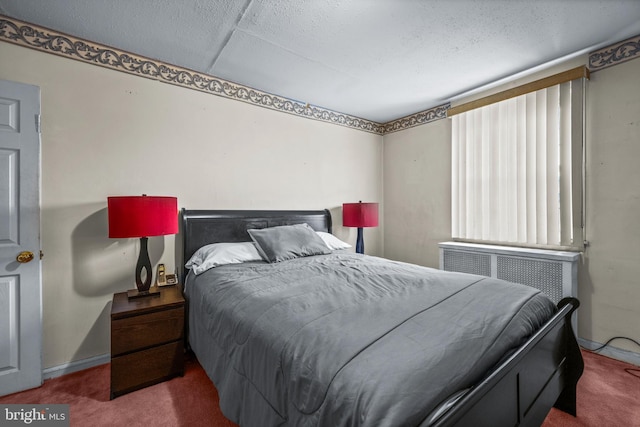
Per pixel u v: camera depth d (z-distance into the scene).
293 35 2.00
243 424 1.18
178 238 2.44
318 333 1.01
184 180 2.47
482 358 0.91
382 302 1.27
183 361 1.90
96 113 2.10
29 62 1.87
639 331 2.03
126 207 1.81
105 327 2.12
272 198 3.00
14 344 1.75
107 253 2.13
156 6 1.72
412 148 3.64
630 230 2.07
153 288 2.17
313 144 3.33
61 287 1.97
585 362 2.05
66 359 1.98
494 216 2.79
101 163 2.11
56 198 1.96
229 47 2.16
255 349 1.16
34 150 1.82
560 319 1.34
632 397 1.66
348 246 3.03
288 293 1.43
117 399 1.67
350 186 3.67
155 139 2.33
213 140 2.62
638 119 2.03
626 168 2.08
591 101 2.23
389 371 0.79
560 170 2.36
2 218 1.74
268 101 2.97
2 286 1.73
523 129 2.59
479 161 2.92
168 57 2.30
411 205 3.66
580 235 2.26
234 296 1.53
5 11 1.76
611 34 2.00
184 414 1.54
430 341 0.93
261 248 2.39
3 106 1.74
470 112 3.00
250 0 1.67
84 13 1.78
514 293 1.37
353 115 3.68
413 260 3.64
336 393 0.79
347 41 2.08
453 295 1.35
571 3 1.68
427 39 2.04
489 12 1.76
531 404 1.13
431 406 0.72
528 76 2.59
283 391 0.98
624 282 2.09
